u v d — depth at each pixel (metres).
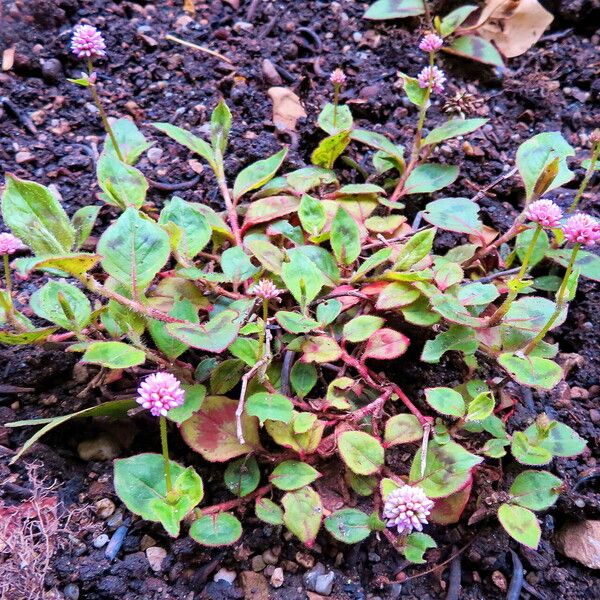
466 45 0.31
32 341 0.19
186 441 0.19
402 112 0.29
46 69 0.29
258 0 0.33
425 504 0.16
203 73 0.30
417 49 0.31
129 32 0.31
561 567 0.19
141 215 0.19
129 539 0.19
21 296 0.23
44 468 0.20
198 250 0.20
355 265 0.23
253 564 0.18
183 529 0.19
